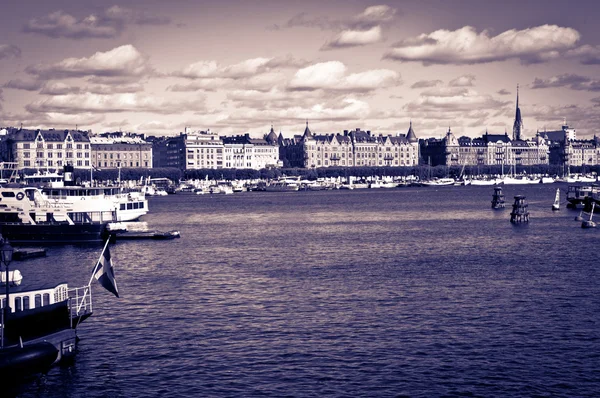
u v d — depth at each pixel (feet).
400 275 301.43
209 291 269.64
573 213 655.35
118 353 191.93
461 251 380.99
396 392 162.71
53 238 421.18
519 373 173.37
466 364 179.93
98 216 451.94
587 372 173.47
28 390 167.43
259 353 190.39
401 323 218.18
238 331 211.41
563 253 364.58
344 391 163.63
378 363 181.47
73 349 188.85
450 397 159.63
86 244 420.77
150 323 221.46
